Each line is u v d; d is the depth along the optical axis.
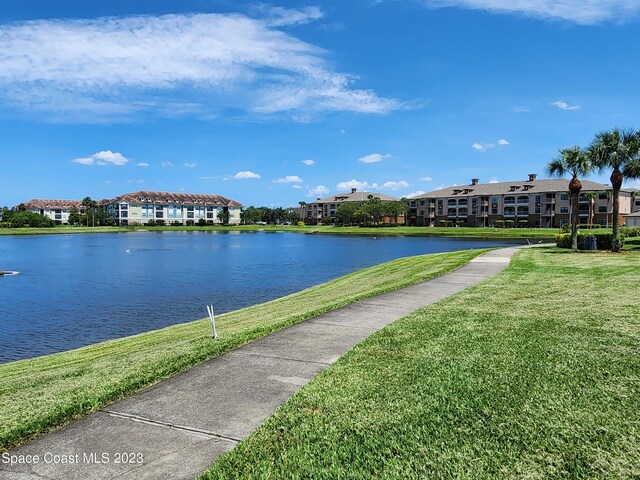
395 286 13.42
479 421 4.37
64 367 7.75
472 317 8.67
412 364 5.98
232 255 48.44
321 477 3.56
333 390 5.20
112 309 19.22
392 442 4.04
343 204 141.38
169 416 4.71
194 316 17.69
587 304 9.73
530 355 6.22
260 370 6.02
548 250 28.02
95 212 162.88
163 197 176.38
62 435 4.38
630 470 3.56
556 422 4.31
